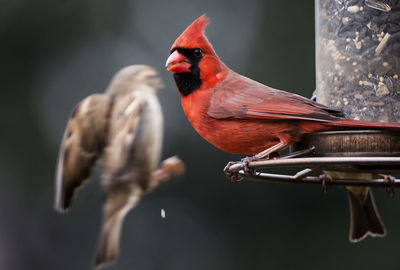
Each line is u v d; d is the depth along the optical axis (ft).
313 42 39.55
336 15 23.53
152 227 40.86
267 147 22.39
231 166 21.16
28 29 41.68
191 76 23.21
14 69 41.65
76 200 40.68
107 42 41.52
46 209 41.29
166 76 40.73
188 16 41.78
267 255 39.22
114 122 24.56
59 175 24.97
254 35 40.47
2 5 41.55
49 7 41.65
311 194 39.29
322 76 23.98
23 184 41.24
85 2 41.78
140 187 24.35
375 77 22.79
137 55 41.39
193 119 23.18
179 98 40.14
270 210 39.50
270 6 40.68
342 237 38.50
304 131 21.34
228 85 22.91
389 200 38.01
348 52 23.18
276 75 39.63
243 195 39.73
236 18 41.09
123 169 24.23
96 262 23.72
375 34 22.85
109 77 41.22
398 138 20.36
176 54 23.25
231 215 39.68
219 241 39.81
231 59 40.32
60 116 41.50
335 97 23.44
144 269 40.75
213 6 41.75
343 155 20.65
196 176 39.68
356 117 22.98
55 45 41.68
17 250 41.16
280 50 39.99
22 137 41.39
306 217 39.17
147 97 24.90
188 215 40.32
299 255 38.83
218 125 22.48
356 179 25.22
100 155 24.75
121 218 24.07
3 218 41.11
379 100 22.72
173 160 24.80
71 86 41.47
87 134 24.75
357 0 23.08
